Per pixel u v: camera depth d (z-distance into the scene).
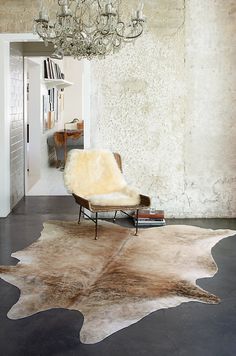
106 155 5.55
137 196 4.98
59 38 3.79
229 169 5.87
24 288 3.52
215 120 5.79
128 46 5.68
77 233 5.11
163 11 5.63
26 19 5.64
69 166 5.37
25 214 6.05
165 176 5.89
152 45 5.68
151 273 3.87
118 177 5.48
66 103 12.80
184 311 3.15
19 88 6.87
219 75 5.73
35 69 9.05
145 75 5.72
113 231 5.21
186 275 3.83
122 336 2.81
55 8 5.61
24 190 7.38
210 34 5.66
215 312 3.14
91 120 5.80
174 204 5.94
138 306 3.22
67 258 4.25
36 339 2.77
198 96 5.77
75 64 12.62
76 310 3.15
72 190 5.27
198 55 5.70
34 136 9.25
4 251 4.44
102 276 3.79
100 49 3.89
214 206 5.94
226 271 3.94
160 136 5.82
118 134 5.82
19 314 3.08
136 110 5.78
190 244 4.71
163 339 2.78
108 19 3.62
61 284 3.61
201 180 5.90
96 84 5.74
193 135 5.82
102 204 4.85
